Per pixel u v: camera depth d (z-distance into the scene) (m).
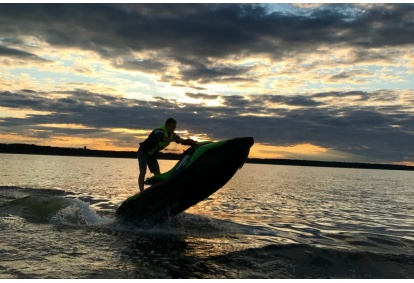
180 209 7.33
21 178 19.25
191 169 6.79
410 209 12.23
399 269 4.72
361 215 10.14
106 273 4.31
